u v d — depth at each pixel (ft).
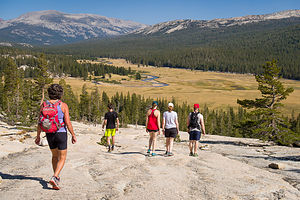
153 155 31.07
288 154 45.32
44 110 15.78
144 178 20.48
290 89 79.30
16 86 253.24
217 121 317.63
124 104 450.30
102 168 23.66
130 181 19.76
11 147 34.06
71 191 16.58
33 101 174.29
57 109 15.93
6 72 256.11
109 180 19.75
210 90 643.04
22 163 25.40
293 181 22.45
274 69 79.97
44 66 182.39
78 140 51.13
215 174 22.44
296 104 436.76
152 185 18.53
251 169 25.46
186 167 25.26
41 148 37.04
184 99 526.98
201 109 439.22
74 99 319.47
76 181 18.89
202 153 36.24
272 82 80.38
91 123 286.87
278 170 28.45
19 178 19.45
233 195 17.04
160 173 22.27
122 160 27.61
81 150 37.32
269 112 78.89
